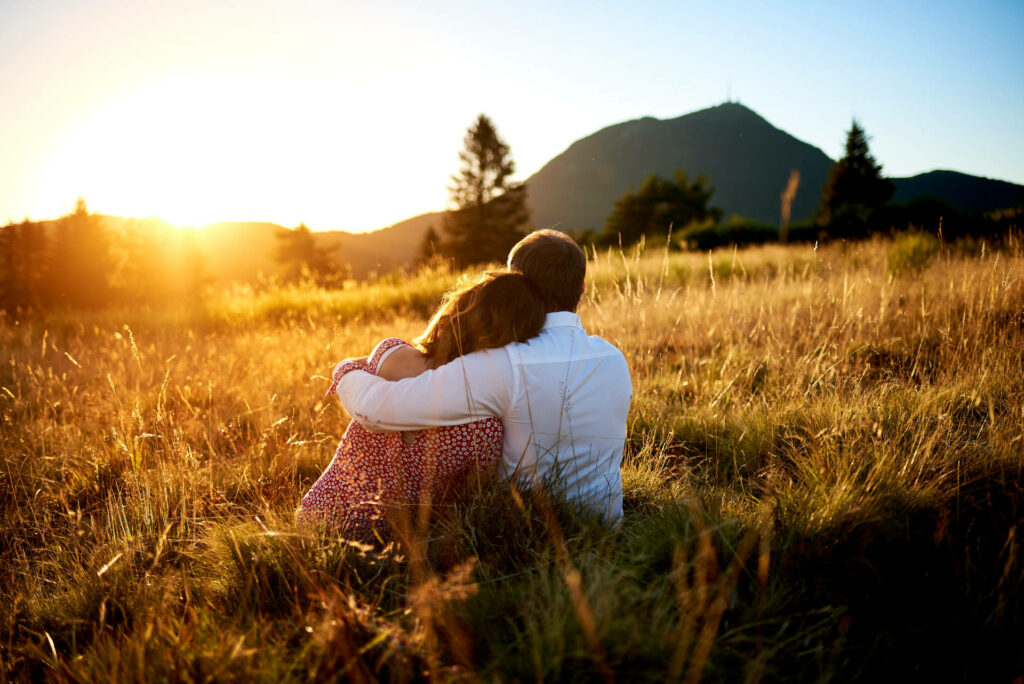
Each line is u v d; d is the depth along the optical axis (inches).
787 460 107.3
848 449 85.8
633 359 169.9
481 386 71.5
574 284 77.3
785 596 60.6
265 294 442.9
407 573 66.5
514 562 68.8
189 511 101.2
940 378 125.8
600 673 48.1
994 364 121.4
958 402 113.3
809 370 142.4
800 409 117.3
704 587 55.3
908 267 269.9
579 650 48.5
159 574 81.7
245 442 139.9
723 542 65.3
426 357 77.0
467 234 1657.2
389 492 75.7
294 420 149.3
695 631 54.7
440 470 74.8
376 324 313.4
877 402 111.9
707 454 118.3
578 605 49.0
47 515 103.4
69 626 72.6
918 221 749.3
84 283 1195.3
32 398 168.1
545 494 75.1
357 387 73.1
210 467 113.5
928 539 68.9
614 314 214.7
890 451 86.6
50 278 1189.7
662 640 50.0
